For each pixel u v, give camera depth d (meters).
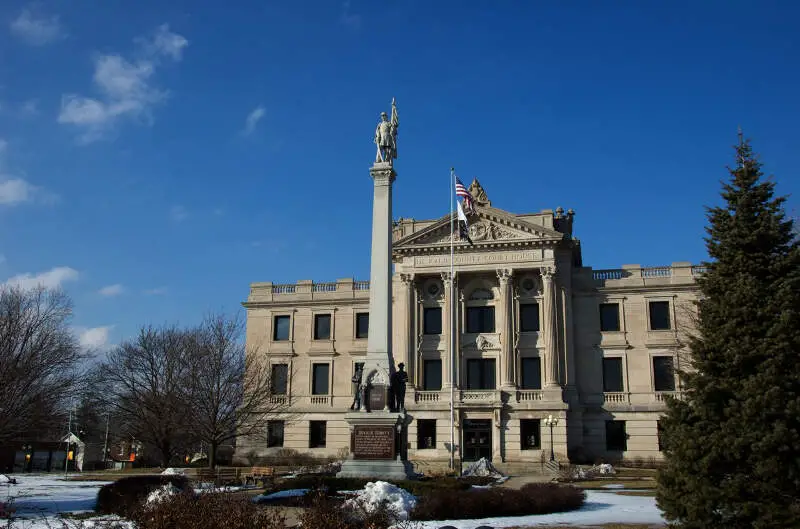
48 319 48.34
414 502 25.92
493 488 30.70
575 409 69.38
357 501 20.03
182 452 83.69
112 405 73.69
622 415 69.12
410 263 74.94
